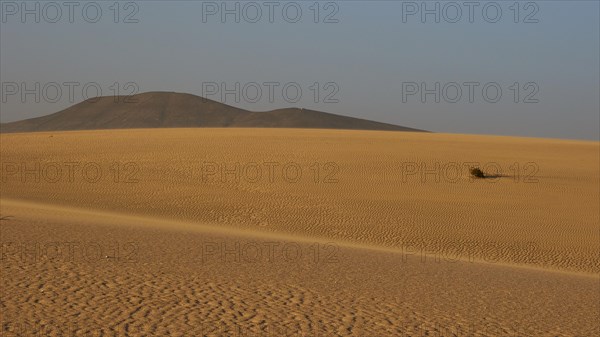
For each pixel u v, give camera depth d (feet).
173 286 49.44
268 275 56.18
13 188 151.64
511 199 150.30
